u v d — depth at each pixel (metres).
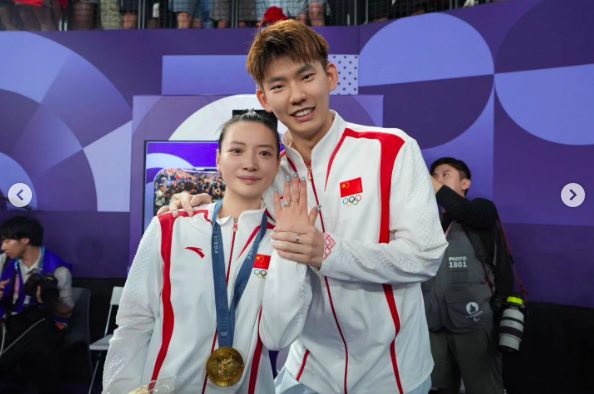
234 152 1.34
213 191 2.84
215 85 3.97
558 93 3.24
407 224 1.32
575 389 3.09
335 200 1.42
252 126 1.34
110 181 4.05
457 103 3.55
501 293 2.80
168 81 4.02
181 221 1.38
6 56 4.15
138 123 2.93
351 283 1.38
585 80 3.16
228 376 1.22
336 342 1.46
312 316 1.45
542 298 3.25
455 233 2.89
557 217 3.22
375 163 1.40
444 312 2.83
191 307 1.31
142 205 2.88
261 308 1.32
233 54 3.96
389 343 1.41
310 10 4.04
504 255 2.83
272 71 1.31
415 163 1.39
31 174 4.11
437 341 2.90
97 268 4.02
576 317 3.11
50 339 3.25
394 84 3.75
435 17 3.63
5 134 4.14
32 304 3.30
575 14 3.19
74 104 4.10
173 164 2.87
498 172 3.41
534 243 3.29
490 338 2.79
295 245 1.21
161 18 4.23
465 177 3.21
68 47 4.11
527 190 3.32
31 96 4.13
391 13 3.93
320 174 1.44
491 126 3.44
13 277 3.35
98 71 4.09
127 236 4.02
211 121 2.89
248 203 1.38
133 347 1.30
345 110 2.90
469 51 3.52
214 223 1.37
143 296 1.30
